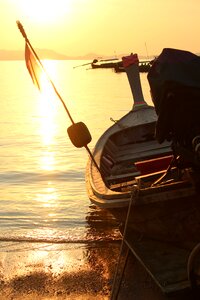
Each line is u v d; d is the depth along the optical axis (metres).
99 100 40.28
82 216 8.80
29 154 15.79
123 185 7.22
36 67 7.11
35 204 9.75
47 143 18.00
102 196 6.71
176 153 5.36
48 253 6.90
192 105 4.75
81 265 6.42
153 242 5.88
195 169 5.23
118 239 7.37
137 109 11.96
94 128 22.47
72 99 42.41
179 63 4.90
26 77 106.81
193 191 5.23
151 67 5.07
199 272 4.93
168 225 5.62
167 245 5.74
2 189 11.16
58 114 30.00
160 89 4.82
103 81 75.75
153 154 10.12
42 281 5.95
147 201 5.48
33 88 63.28
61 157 15.12
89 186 8.21
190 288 4.75
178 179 5.59
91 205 9.53
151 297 5.43
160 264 5.25
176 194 5.31
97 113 29.83
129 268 6.19
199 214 5.33
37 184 11.63
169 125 4.91
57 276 6.09
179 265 5.19
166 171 5.90
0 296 5.60
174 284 4.83
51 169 13.24
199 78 4.81
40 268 6.36
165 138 5.11
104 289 5.70
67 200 10.00
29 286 5.83
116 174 9.41
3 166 13.83
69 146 17.17
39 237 7.59
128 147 11.20
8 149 16.86
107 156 10.00
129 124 11.55
